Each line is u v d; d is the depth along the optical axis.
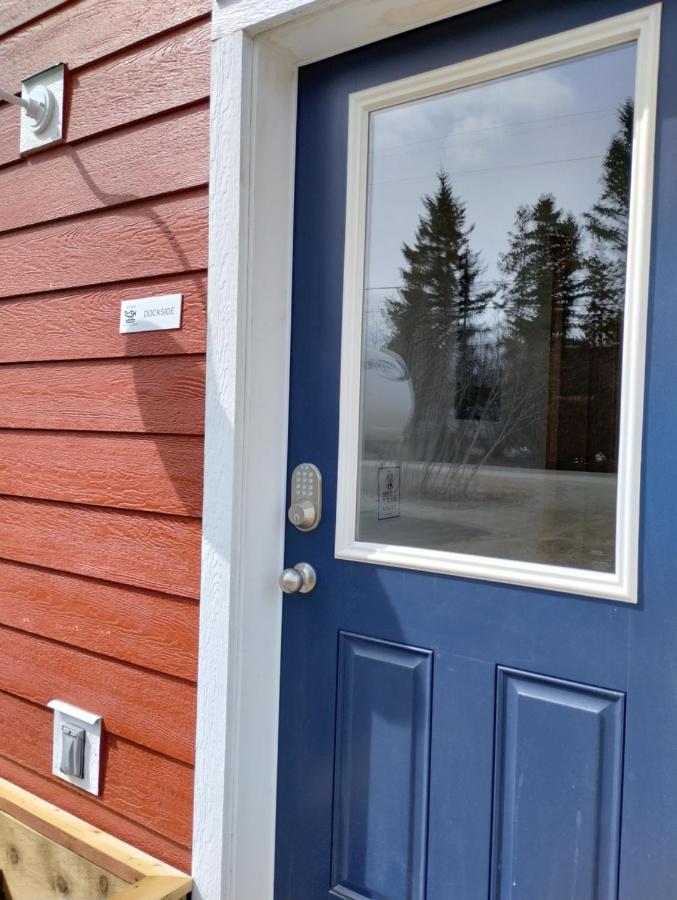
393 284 1.51
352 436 1.53
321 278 1.57
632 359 1.21
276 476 1.61
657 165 1.19
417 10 1.38
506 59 1.34
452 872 1.41
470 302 1.42
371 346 1.54
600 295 1.28
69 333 1.83
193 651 1.62
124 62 1.72
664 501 1.19
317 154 1.58
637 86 1.21
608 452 1.26
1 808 1.90
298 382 1.61
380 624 1.50
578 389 1.30
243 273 1.52
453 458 1.44
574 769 1.28
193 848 1.59
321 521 1.58
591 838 1.26
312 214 1.58
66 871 1.77
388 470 1.51
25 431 1.93
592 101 1.28
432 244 1.46
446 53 1.41
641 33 1.20
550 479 1.33
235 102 1.50
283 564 1.63
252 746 1.58
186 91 1.61
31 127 1.87
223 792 1.54
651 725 1.21
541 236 1.34
